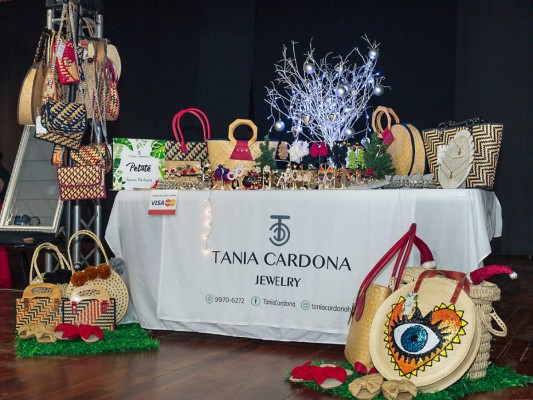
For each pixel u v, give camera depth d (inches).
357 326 110.0
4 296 187.8
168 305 137.8
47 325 129.6
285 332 129.0
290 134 332.8
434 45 325.1
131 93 361.4
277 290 129.0
